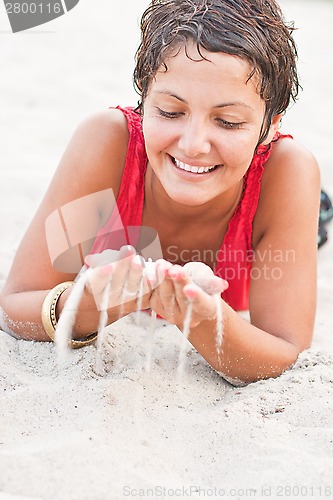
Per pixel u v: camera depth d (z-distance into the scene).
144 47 2.41
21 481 1.82
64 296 2.48
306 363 2.52
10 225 4.02
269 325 2.62
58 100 6.14
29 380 2.34
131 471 1.90
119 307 2.21
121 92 6.45
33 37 7.57
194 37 2.22
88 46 7.50
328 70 7.38
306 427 2.18
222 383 2.47
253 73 2.27
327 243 4.16
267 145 2.74
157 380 2.36
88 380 2.31
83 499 1.79
